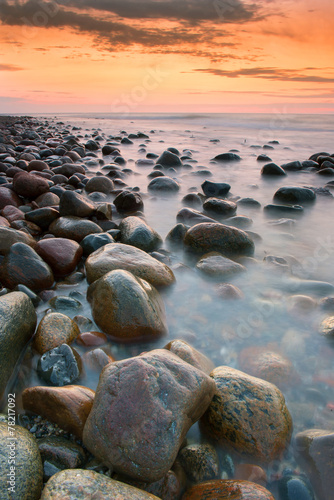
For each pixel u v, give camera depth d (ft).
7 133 62.54
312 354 9.04
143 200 23.16
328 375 8.34
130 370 6.20
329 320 9.94
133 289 9.32
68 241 13.44
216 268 12.80
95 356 8.07
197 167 34.99
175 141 57.72
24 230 15.31
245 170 34.17
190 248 14.96
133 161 38.22
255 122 96.94
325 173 31.09
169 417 5.78
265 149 47.93
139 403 5.81
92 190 23.85
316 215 20.98
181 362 6.66
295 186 25.57
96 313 9.59
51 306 10.37
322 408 7.45
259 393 6.84
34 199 19.99
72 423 6.31
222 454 6.50
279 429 6.49
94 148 46.75
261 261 14.28
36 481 5.38
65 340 8.62
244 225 18.57
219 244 14.60
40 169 26.71
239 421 6.50
